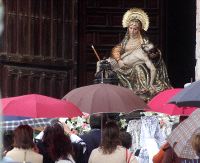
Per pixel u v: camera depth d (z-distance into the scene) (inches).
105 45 1259.8
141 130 792.3
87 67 1251.8
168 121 847.1
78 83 1243.2
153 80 1075.3
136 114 907.4
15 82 1074.7
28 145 514.6
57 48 1139.3
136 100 567.2
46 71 1122.7
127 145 613.3
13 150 515.5
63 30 1149.7
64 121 846.5
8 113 542.3
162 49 1279.5
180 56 1288.1
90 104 553.9
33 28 1104.8
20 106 545.0
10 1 1067.9
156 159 492.1
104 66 933.2
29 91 1094.4
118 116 874.1
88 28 1256.2
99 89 562.6
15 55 1072.2
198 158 406.6
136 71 1076.5
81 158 571.8
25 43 1091.3
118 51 1090.1
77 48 1204.5
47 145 533.3
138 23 1092.5
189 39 1285.7
